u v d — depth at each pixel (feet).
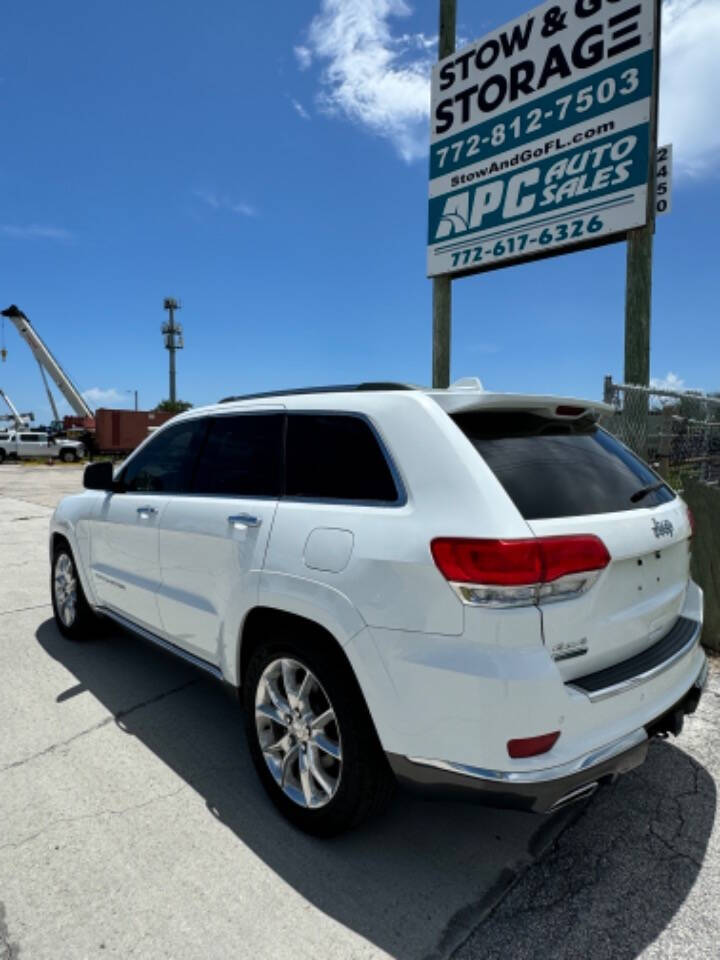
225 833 7.92
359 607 6.81
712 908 6.63
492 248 20.17
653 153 16.38
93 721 10.98
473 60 20.26
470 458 6.64
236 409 10.11
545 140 18.51
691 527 8.80
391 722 6.60
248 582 8.31
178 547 10.07
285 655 7.97
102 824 8.07
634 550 6.85
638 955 6.04
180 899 6.79
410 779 6.59
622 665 6.83
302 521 7.82
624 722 6.63
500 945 6.17
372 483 7.36
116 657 14.08
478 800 6.18
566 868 7.27
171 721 11.00
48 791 8.80
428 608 6.28
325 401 8.45
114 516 12.25
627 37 16.49
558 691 5.98
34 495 53.52
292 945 6.18
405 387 7.89
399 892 6.90
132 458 12.63
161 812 8.36
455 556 6.12
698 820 8.13
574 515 6.66
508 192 19.60
